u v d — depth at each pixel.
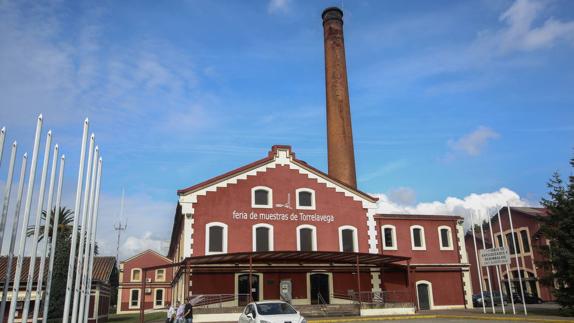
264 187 33.03
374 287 33.78
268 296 30.81
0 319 11.98
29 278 13.02
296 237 32.75
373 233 34.78
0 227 11.77
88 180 16.17
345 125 45.94
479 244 53.94
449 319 26.55
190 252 30.09
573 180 26.81
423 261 35.88
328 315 28.88
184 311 21.09
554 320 22.58
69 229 48.59
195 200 31.19
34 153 13.22
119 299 59.38
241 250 31.22
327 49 49.28
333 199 34.53
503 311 27.78
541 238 43.41
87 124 16.06
